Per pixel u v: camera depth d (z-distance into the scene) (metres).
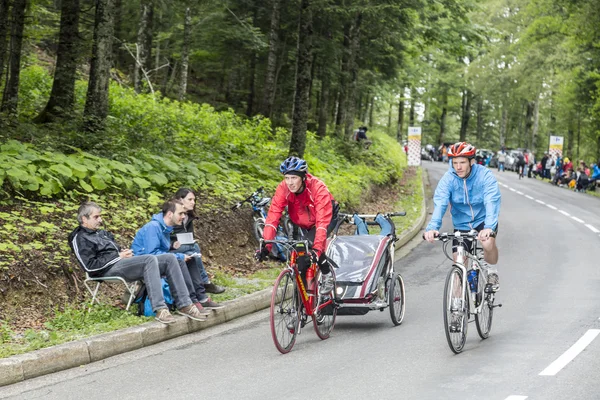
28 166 11.93
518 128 99.44
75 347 7.58
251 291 11.00
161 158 15.02
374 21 30.72
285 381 6.79
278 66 35.81
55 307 9.40
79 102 21.48
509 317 9.73
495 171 59.41
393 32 31.41
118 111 20.81
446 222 22.48
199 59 38.78
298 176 8.10
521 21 53.78
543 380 6.51
